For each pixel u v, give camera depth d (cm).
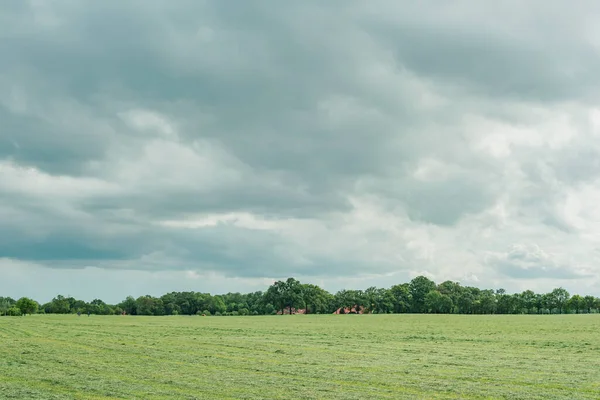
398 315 19200
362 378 2709
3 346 4716
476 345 4966
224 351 4244
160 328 8344
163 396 2212
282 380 2634
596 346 4800
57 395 2236
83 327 8619
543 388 2428
